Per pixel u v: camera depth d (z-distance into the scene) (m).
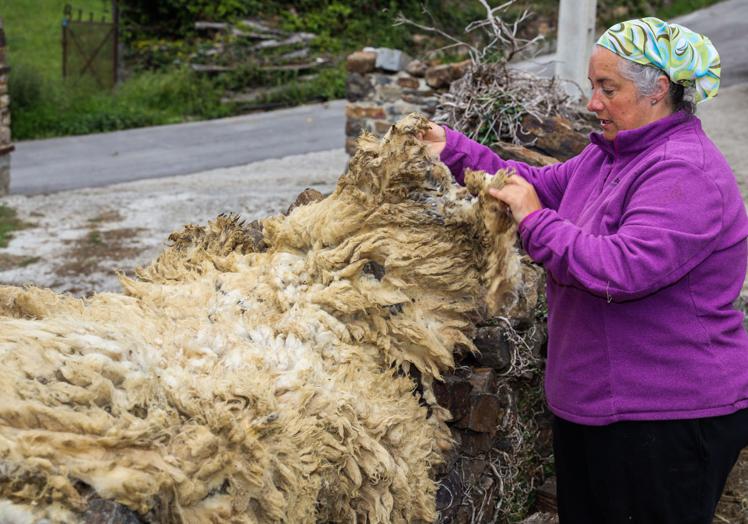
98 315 1.92
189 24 20.56
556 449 2.33
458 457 2.59
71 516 1.42
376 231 2.14
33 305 1.88
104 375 1.59
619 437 2.07
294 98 19.22
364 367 2.08
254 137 15.50
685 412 2.00
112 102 18.14
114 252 7.96
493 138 3.84
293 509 1.72
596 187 2.15
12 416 1.44
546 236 1.93
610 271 1.86
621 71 1.99
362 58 8.84
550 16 18.52
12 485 1.41
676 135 2.01
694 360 1.99
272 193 10.35
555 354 2.20
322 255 2.16
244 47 20.36
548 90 4.04
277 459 1.70
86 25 19.31
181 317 2.03
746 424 2.07
